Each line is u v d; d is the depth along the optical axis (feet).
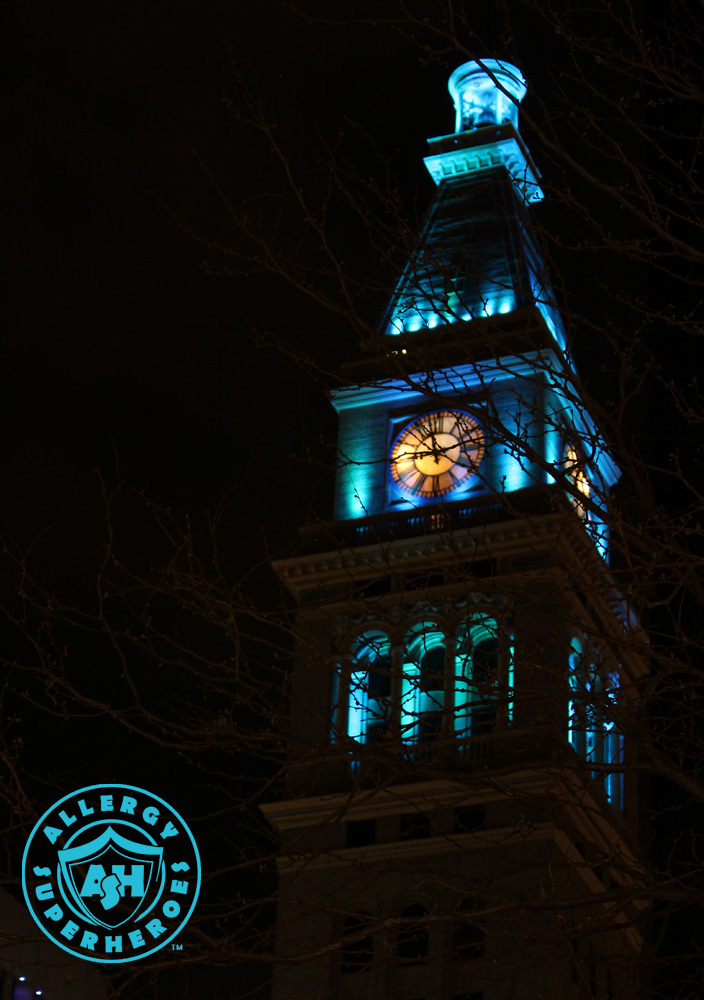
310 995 237.04
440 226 323.98
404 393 303.48
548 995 221.46
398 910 241.35
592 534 79.41
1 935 75.92
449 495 285.64
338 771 256.93
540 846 237.66
